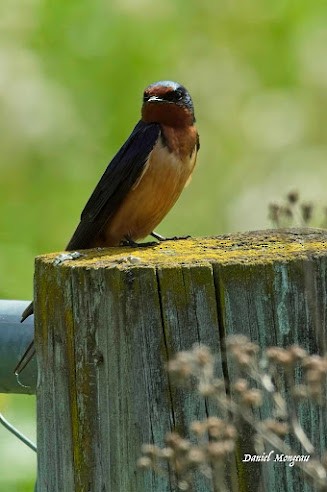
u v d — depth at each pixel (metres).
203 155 18.23
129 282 6.61
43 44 18.39
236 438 6.48
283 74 19.11
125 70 18.67
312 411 6.49
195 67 18.80
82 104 18.25
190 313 6.57
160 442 6.56
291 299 6.57
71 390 6.88
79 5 18.62
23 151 17.23
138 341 6.60
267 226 17.28
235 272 6.55
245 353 6.01
